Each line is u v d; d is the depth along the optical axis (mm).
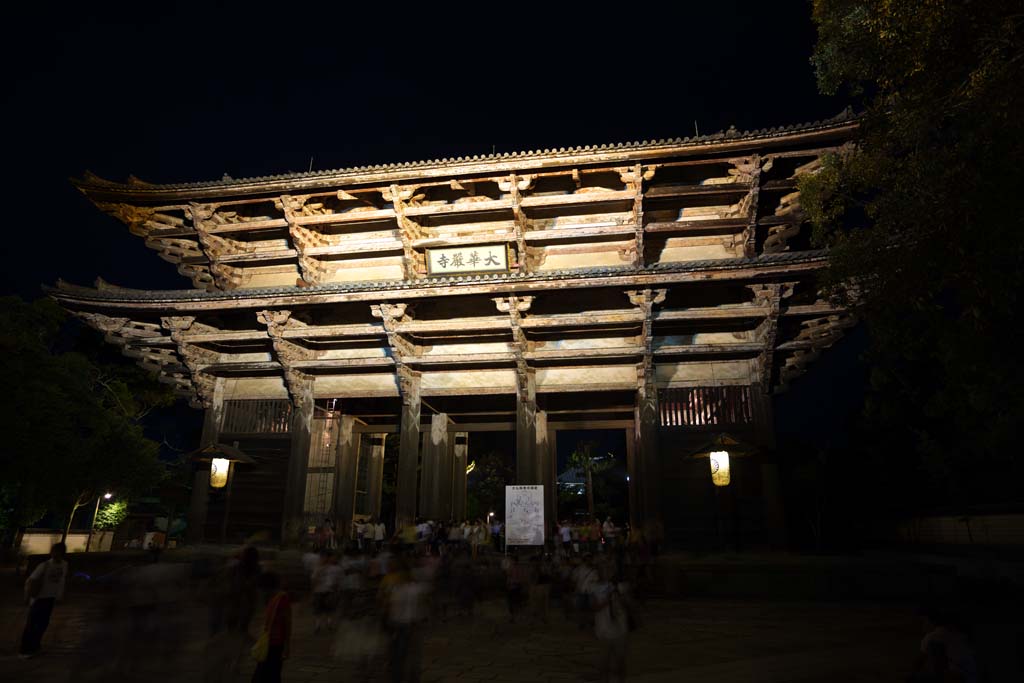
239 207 27766
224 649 9445
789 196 25016
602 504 65188
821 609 18266
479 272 25781
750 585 20109
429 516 27547
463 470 31531
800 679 10656
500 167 24172
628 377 25594
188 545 25031
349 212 26016
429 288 23969
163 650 10688
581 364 25969
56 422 26000
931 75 10961
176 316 26047
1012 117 9289
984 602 18391
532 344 26188
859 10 12297
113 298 25312
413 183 25188
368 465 31625
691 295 25484
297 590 20797
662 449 24016
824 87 14930
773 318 23031
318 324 27734
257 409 27156
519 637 14805
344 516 27359
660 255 26047
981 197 10242
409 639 8977
